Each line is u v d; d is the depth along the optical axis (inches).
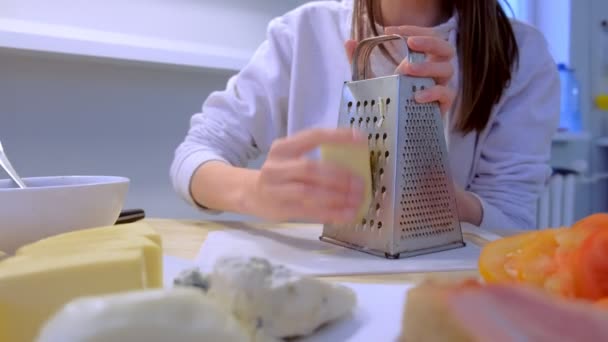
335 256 22.2
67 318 8.6
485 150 40.5
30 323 12.3
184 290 9.6
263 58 44.1
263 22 55.4
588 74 74.5
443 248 23.6
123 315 8.7
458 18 38.7
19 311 12.2
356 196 20.1
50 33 40.4
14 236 19.5
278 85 43.1
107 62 45.1
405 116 22.4
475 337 8.9
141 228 17.8
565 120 68.7
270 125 43.4
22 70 42.2
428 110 23.6
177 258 20.9
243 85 43.1
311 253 22.8
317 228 28.8
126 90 47.7
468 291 9.6
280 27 44.5
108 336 8.5
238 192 28.1
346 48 27.9
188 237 26.0
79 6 43.9
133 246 14.6
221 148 39.3
